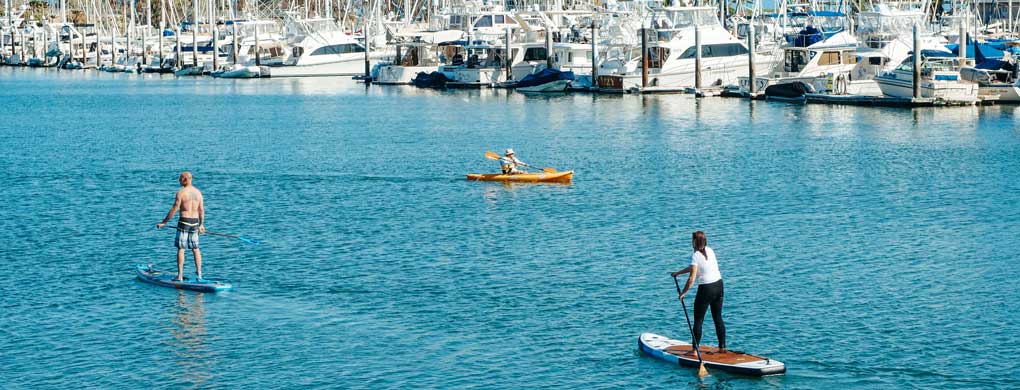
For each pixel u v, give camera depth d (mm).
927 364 39219
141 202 76312
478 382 38062
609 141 110938
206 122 141250
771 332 42875
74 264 55594
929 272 52281
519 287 50062
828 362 39500
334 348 41656
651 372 38625
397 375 38812
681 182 82500
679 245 59188
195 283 49906
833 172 87000
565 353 40750
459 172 89250
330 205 73875
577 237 61656
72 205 75000
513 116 140375
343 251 58312
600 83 177125
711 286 38094
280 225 66500
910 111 134500
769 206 71625
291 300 48094
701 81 165250
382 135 120562
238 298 48406
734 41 169875
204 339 42750
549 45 187125
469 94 182625
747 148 103125
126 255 57750
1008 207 70438
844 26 182250
